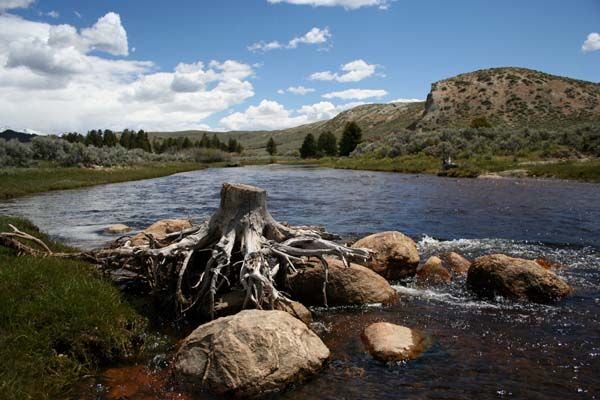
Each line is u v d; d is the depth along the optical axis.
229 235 9.51
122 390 6.25
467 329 8.52
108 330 7.28
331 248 9.83
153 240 9.92
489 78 126.69
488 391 6.28
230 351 6.24
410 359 7.20
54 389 6.10
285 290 10.01
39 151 57.25
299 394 6.15
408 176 47.22
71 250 12.86
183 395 6.12
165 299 9.15
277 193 32.47
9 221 15.72
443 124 110.06
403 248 11.79
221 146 149.38
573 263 13.24
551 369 6.90
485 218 20.86
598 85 118.81
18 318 7.06
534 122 99.50
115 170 56.28
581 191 30.19
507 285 10.27
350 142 97.38
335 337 8.13
